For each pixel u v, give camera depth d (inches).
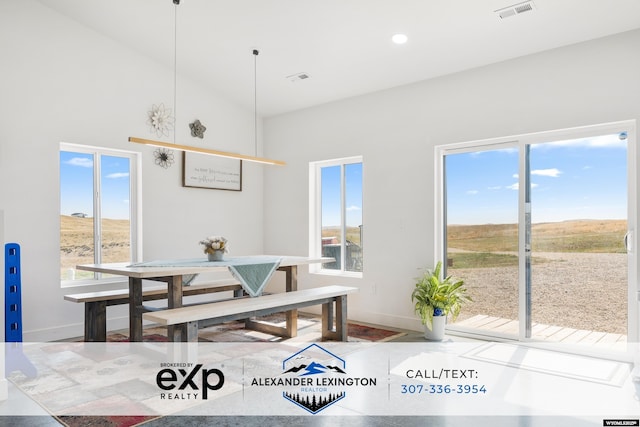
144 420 102.3
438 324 168.4
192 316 126.4
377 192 197.9
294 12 152.9
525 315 162.4
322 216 226.4
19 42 161.3
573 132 152.1
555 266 156.6
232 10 156.0
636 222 138.2
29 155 163.3
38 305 165.3
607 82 142.6
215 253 167.5
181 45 184.5
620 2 127.6
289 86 207.2
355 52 172.6
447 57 166.2
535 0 130.4
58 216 170.4
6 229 158.2
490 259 171.3
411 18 147.1
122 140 188.7
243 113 235.3
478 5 136.3
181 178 209.2
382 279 195.5
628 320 142.4
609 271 146.3
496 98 165.5
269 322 201.9
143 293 167.9
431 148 181.8
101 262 187.8
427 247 181.9
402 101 191.0
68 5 165.6
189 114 211.8
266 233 242.5
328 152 216.7
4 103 157.8
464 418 103.9
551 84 153.5
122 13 166.9
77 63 175.6
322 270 224.5
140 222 196.5
